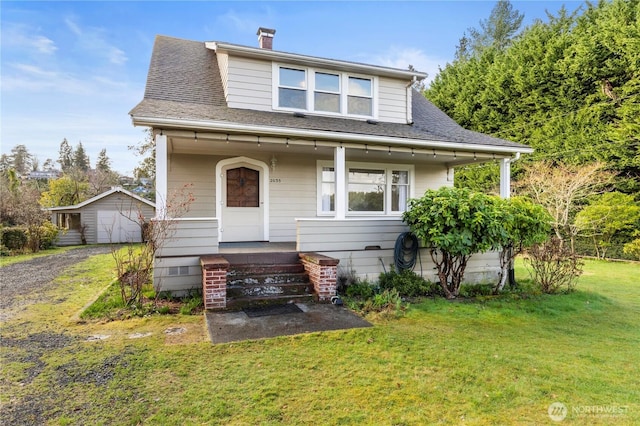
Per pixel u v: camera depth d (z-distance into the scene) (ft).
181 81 29.12
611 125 41.24
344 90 30.94
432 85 65.87
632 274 32.45
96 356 12.59
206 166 28.91
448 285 24.99
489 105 54.54
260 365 11.82
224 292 18.62
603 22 41.52
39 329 15.75
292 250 24.09
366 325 16.17
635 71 38.63
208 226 21.33
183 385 10.43
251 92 28.25
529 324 17.31
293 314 17.70
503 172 30.58
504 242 22.24
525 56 49.52
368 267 24.82
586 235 42.52
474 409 9.30
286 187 30.96
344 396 9.85
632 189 41.39
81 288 25.32
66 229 63.77
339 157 25.27
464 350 13.43
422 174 36.78
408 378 10.98
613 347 14.20
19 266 37.06
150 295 20.90
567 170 43.39
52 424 8.51
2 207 65.72
